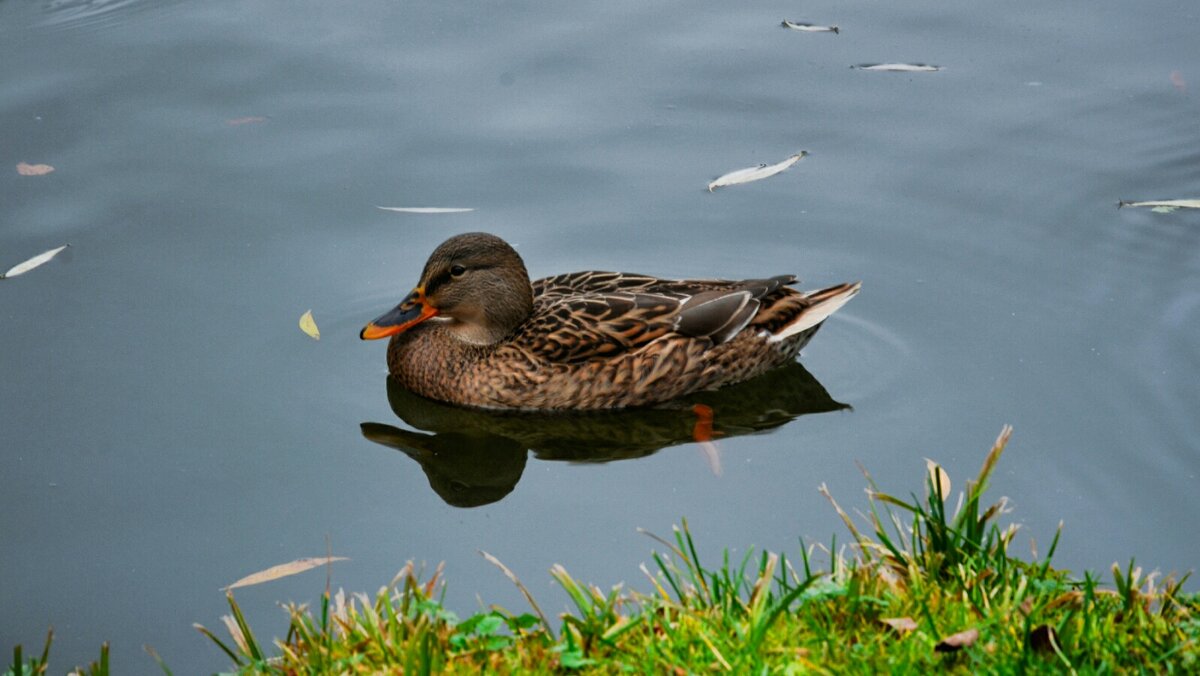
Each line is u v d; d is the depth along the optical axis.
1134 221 13.45
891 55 16.28
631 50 16.41
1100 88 15.57
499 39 16.59
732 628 7.22
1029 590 7.51
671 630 7.11
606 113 15.21
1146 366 11.48
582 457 11.27
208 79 15.59
